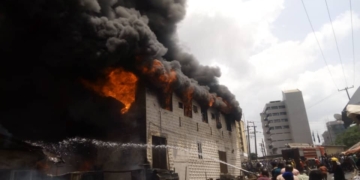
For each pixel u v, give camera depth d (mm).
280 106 104688
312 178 6039
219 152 26141
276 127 102812
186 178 19875
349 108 11586
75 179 14492
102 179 16891
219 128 27547
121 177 16797
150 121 17828
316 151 35406
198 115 24109
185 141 20953
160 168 17578
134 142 17281
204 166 22641
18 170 11266
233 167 28344
